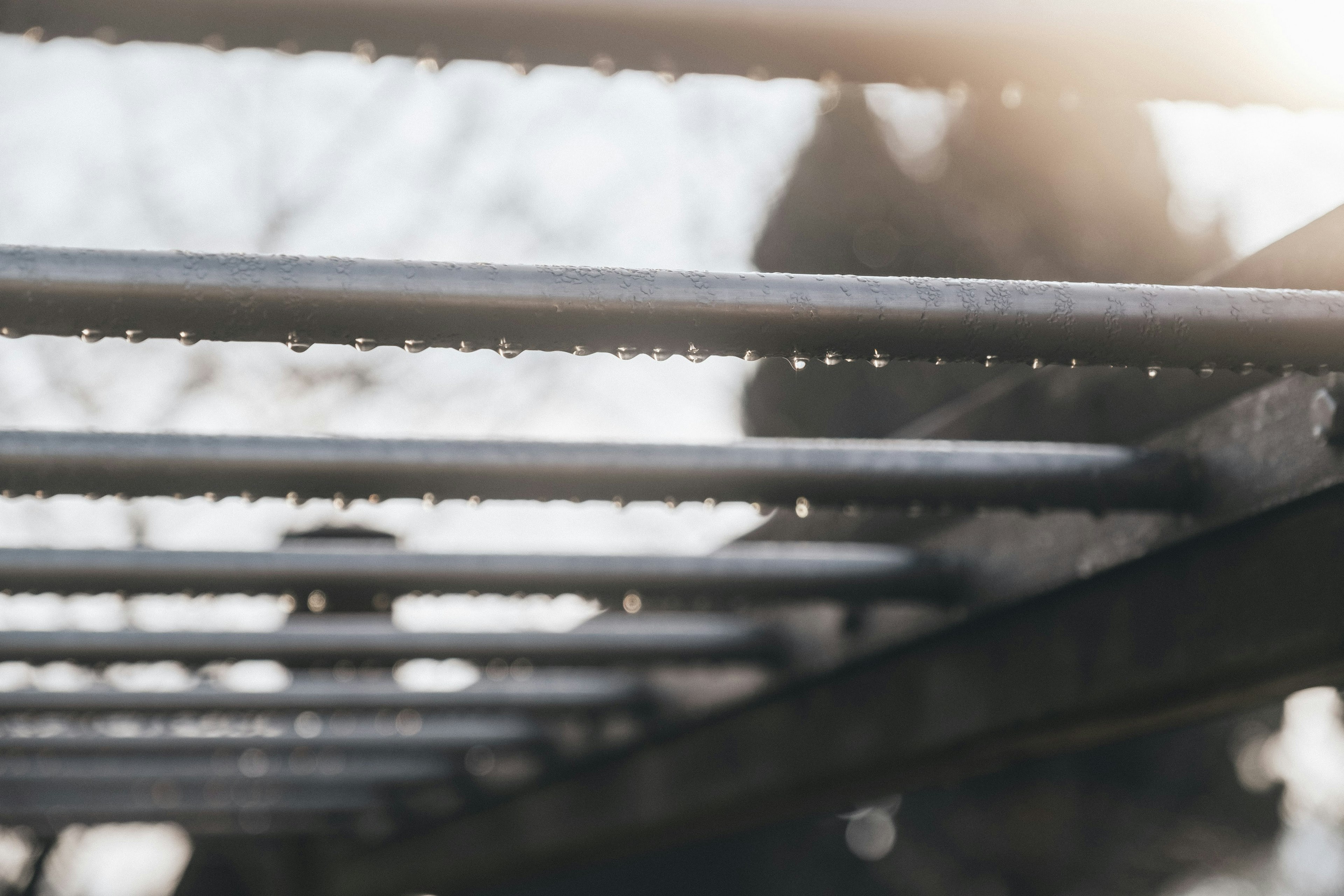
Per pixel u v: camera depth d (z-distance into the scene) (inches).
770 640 83.7
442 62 41.5
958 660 72.4
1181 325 35.0
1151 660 57.7
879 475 49.6
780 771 88.2
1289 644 49.8
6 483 43.4
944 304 34.3
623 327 33.4
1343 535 46.8
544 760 112.5
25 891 260.5
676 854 412.2
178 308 31.4
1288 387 48.0
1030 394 63.3
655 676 98.1
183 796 123.1
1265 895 343.9
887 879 380.2
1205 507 52.1
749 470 49.1
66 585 55.9
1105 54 42.4
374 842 143.6
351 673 85.7
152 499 45.1
